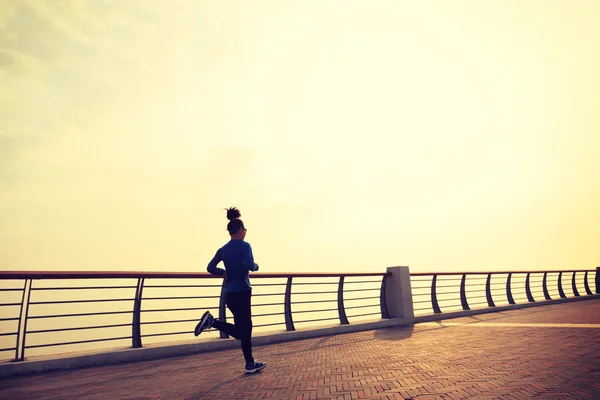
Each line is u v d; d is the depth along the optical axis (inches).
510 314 456.4
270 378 169.8
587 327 293.9
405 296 401.1
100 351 220.1
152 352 236.2
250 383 161.5
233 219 199.9
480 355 200.8
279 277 315.9
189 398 139.6
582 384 133.9
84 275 214.8
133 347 235.0
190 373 188.5
